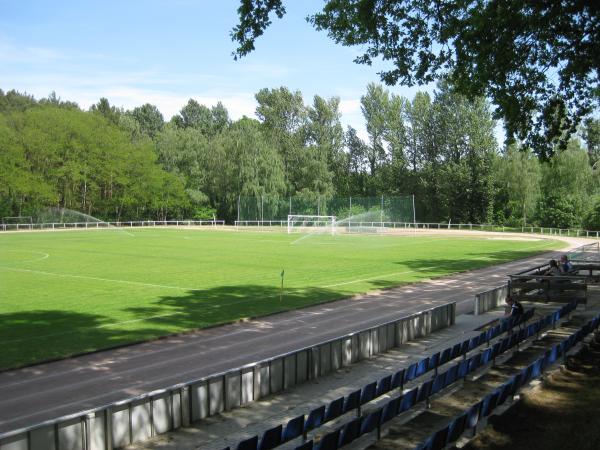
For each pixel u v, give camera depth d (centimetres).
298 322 2048
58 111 8588
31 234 6844
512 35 1584
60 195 8669
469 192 8938
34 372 1445
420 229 8562
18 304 2364
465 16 1716
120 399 1247
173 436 1022
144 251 4716
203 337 1820
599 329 1755
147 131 13050
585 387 1227
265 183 9288
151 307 2312
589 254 4128
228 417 1116
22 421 1118
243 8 1540
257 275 3303
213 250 4862
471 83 1780
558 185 8169
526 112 1789
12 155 7856
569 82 1769
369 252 4772
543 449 916
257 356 1597
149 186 9369
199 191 9888
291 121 11088
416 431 1023
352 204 8988
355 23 1770
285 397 1235
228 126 13238
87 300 2466
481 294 2195
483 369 1412
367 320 2081
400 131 10262
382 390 1149
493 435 971
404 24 1780
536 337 1702
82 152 8619
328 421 995
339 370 1443
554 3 1479
